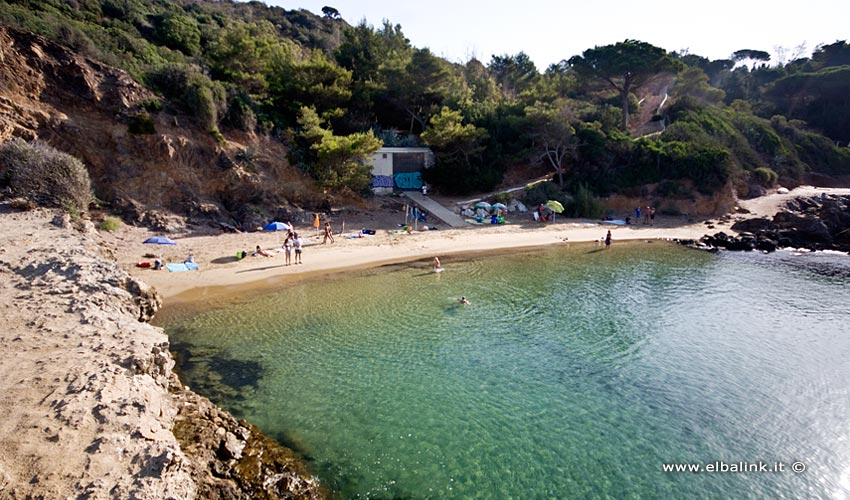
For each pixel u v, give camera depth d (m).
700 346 16.77
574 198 45.16
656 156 48.25
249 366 14.52
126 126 31.17
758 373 14.73
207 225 31.77
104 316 12.59
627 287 24.05
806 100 77.81
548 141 48.19
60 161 24.98
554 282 24.77
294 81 45.50
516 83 73.94
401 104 54.38
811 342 17.19
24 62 28.50
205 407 11.00
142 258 25.05
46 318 11.99
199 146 34.06
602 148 48.56
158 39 54.81
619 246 34.38
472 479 9.79
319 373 14.21
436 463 10.25
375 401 12.73
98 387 9.05
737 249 33.78
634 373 14.66
